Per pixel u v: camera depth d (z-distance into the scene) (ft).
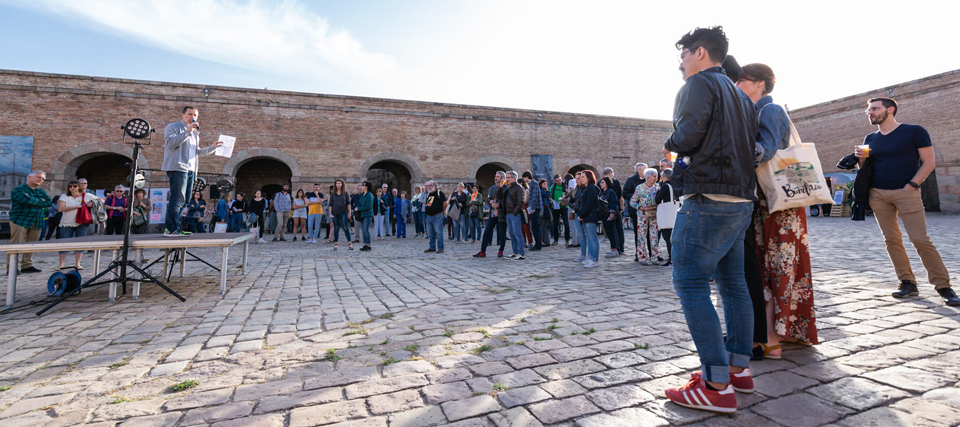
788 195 6.43
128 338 8.86
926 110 56.90
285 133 55.01
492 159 63.82
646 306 10.73
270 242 37.40
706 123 5.08
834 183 56.44
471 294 13.28
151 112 49.83
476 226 35.78
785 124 6.68
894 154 10.75
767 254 7.04
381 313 10.91
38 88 47.06
